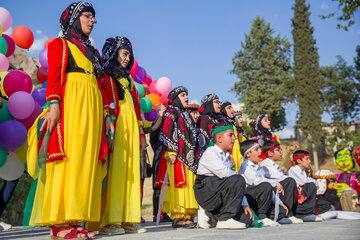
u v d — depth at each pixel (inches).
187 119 181.0
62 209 108.5
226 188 147.9
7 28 217.8
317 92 1366.9
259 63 1425.9
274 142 205.8
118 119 139.2
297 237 96.6
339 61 1384.1
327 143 1349.7
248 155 181.8
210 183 152.2
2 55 191.3
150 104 232.1
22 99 164.7
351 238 91.4
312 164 1295.5
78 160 111.5
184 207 169.5
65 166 111.0
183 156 173.3
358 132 919.0
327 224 158.7
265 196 166.7
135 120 144.9
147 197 769.6
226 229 143.6
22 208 353.4
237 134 230.8
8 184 186.2
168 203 178.2
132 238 106.3
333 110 1378.0
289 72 1440.7
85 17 125.0
